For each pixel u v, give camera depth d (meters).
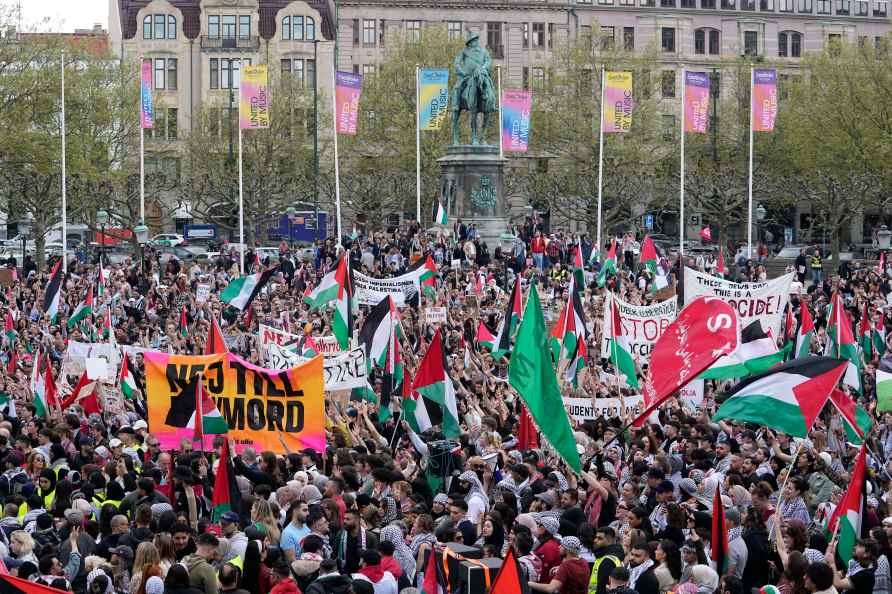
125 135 156.12
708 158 173.75
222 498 32.84
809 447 37.28
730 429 43.62
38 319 84.31
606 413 46.59
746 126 172.00
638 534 30.02
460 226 111.12
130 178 158.25
